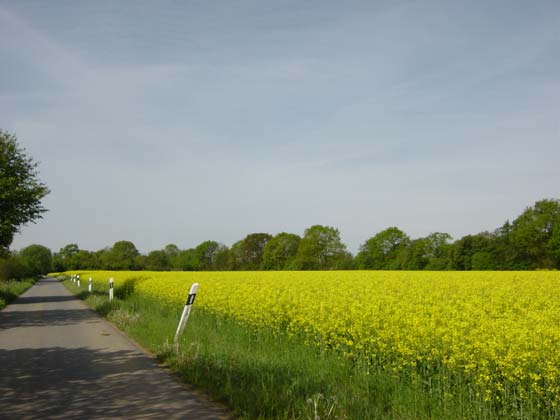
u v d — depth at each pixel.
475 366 6.03
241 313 12.23
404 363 6.70
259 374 6.78
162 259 114.75
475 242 65.50
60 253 152.50
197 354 8.02
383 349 7.50
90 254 129.38
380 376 6.75
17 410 5.80
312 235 86.25
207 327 12.11
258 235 102.50
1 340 11.50
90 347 10.37
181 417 5.49
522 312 11.18
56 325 14.48
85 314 18.08
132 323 13.39
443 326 8.08
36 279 78.38
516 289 17.88
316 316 10.07
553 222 62.44
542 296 15.20
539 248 62.78
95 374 7.70
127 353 9.57
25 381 7.26
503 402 5.50
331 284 21.03
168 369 8.05
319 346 8.91
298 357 8.12
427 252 73.19
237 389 6.16
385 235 80.12
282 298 13.13
